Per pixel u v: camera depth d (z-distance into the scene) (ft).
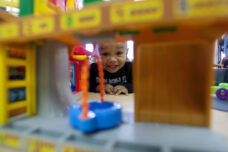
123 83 10.97
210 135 2.82
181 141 2.58
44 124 3.49
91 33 2.85
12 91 4.03
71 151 2.62
